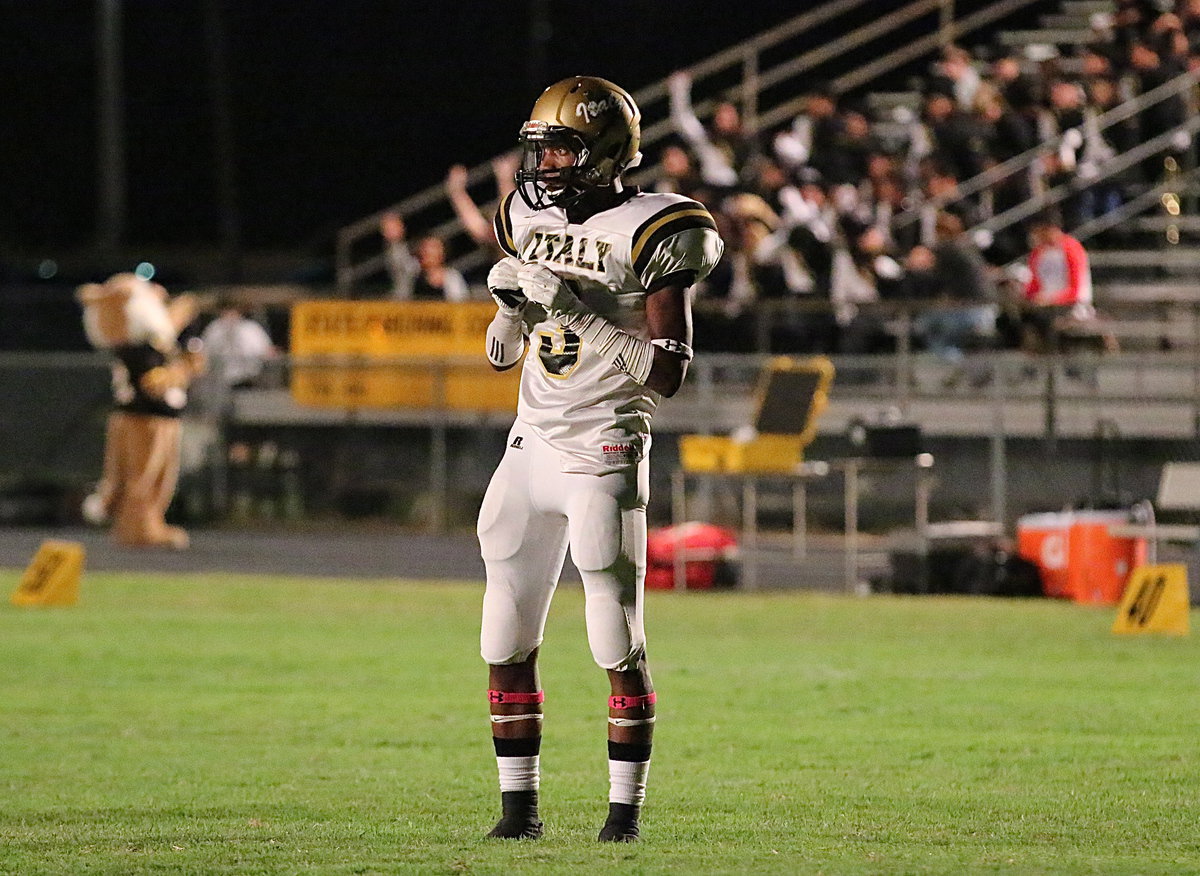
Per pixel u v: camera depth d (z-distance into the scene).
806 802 20.55
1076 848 17.75
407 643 35.00
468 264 65.62
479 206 103.31
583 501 16.84
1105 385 51.16
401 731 25.81
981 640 35.50
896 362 51.09
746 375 54.12
